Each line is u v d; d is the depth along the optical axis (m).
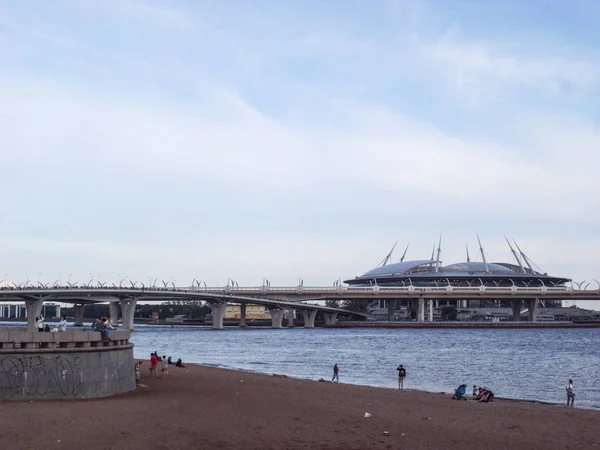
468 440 41.44
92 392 49.75
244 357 135.62
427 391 76.06
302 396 59.78
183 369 88.06
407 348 166.62
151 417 43.34
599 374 102.81
